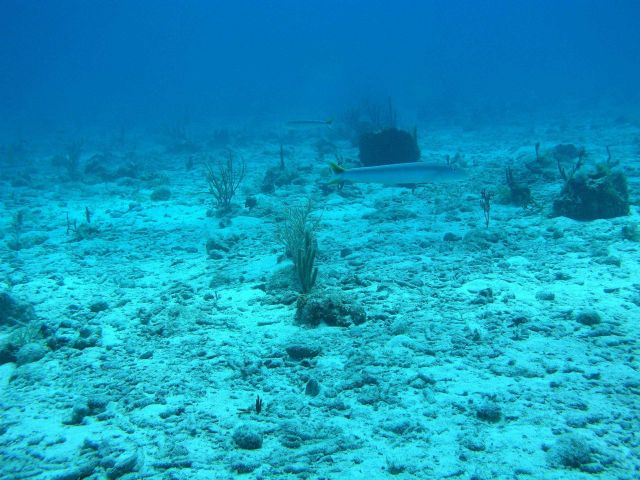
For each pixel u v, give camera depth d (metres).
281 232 10.85
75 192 20.42
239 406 4.36
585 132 28.92
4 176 24.95
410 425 3.82
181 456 3.61
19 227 14.56
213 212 14.77
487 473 3.16
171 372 5.13
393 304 6.65
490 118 41.44
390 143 17.75
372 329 5.82
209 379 4.92
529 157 18.70
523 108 47.50
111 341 6.20
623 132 27.64
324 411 4.18
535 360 4.77
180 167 25.61
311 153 27.78
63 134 47.28
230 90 114.00
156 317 6.92
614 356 4.73
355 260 9.07
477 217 12.31
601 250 8.21
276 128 43.06
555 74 104.44
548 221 11.16
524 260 8.34
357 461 3.43
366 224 12.40
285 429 3.86
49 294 8.52
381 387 4.47
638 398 3.96
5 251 12.16
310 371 4.93
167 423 4.11
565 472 3.13
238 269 9.25
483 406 3.86
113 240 12.70
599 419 3.69
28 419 4.36
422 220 12.41
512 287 7.04
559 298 6.43
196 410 4.31
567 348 4.97
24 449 3.86
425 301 6.70
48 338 6.18
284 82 125.25
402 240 10.42
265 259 9.67
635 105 43.06
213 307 7.18
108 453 3.71
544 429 3.63
